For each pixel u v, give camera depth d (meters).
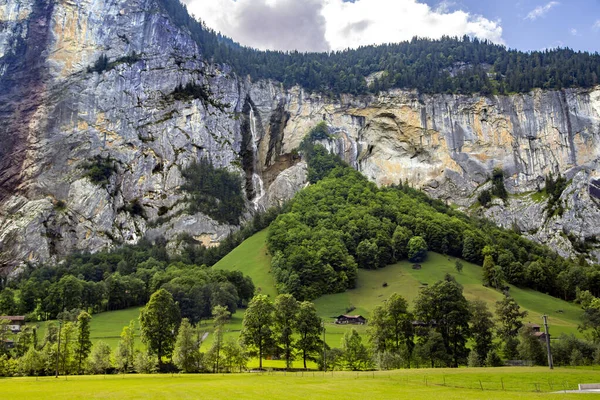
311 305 116.94
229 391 68.44
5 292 189.88
